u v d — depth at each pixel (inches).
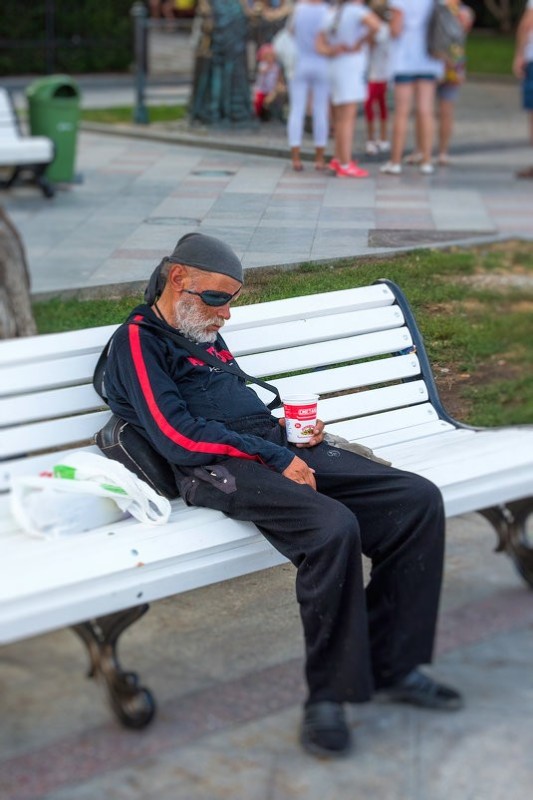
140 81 490.6
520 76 394.0
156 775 120.6
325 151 210.4
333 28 200.2
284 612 151.8
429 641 133.8
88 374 145.1
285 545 129.0
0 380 138.6
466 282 188.9
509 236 201.5
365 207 194.5
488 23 1171.3
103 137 362.3
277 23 417.4
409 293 177.8
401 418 170.1
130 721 127.6
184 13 903.1
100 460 134.4
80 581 118.2
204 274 136.7
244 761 123.5
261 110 272.5
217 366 142.3
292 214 180.1
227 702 134.0
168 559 125.4
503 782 121.0
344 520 124.9
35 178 325.7
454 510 146.9
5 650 144.2
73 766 121.6
